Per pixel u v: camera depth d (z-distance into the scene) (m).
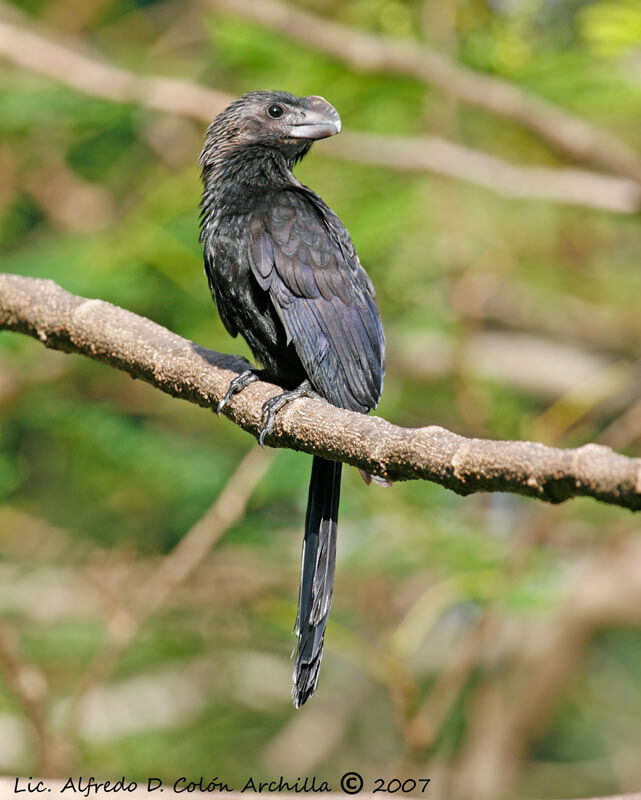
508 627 14.49
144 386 13.43
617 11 10.70
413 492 12.38
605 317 15.32
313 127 8.74
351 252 8.38
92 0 15.84
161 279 11.85
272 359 8.27
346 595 13.20
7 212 14.05
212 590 13.31
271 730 14.62
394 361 13.91
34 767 11.61
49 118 12.96
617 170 12.38
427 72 12.00
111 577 13.25
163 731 13.98
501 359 15.56
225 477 12.57
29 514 14.05
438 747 14.62
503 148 14.20
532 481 4.91
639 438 13.19
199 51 15.47
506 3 12.51
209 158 8.91
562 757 16.31
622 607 14.15
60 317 7.89
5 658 10.63
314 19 12.08
